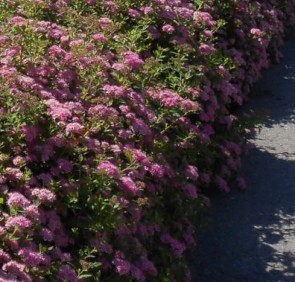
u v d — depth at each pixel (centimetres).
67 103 229
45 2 284
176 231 249
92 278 199
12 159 209
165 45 304
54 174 212
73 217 210
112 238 214
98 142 224
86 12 301
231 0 373
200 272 251
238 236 271
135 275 212
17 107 213
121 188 219
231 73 351
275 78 432
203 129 300
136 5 306
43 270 187
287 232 275
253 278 250
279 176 313
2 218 188
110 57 270
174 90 279
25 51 244
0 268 182
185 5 339
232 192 300
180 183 258
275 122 363
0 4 285
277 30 454
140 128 243
